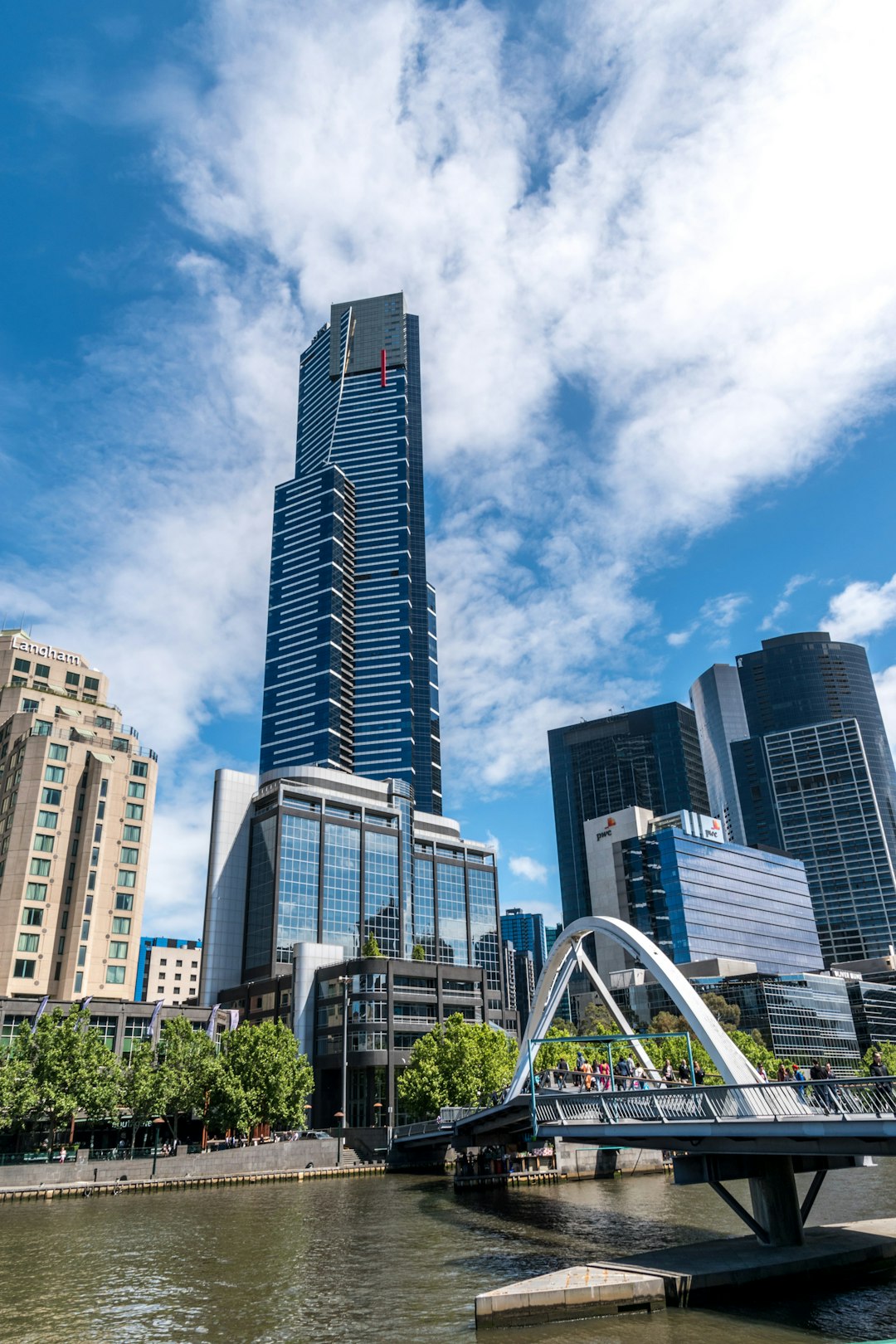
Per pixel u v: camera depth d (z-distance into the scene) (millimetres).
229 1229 50062
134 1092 82875
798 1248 34375
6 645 144750
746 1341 25703
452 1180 75938
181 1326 29422
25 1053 82562
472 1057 95500
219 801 157500
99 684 151875
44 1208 61000
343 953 135125
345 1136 95125
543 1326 27969
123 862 119625
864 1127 27750
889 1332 26312
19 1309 31859
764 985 177625
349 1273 37375
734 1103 33656
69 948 111125
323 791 161750
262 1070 89000
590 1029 154875
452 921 178250
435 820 188500
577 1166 76188
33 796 115250
